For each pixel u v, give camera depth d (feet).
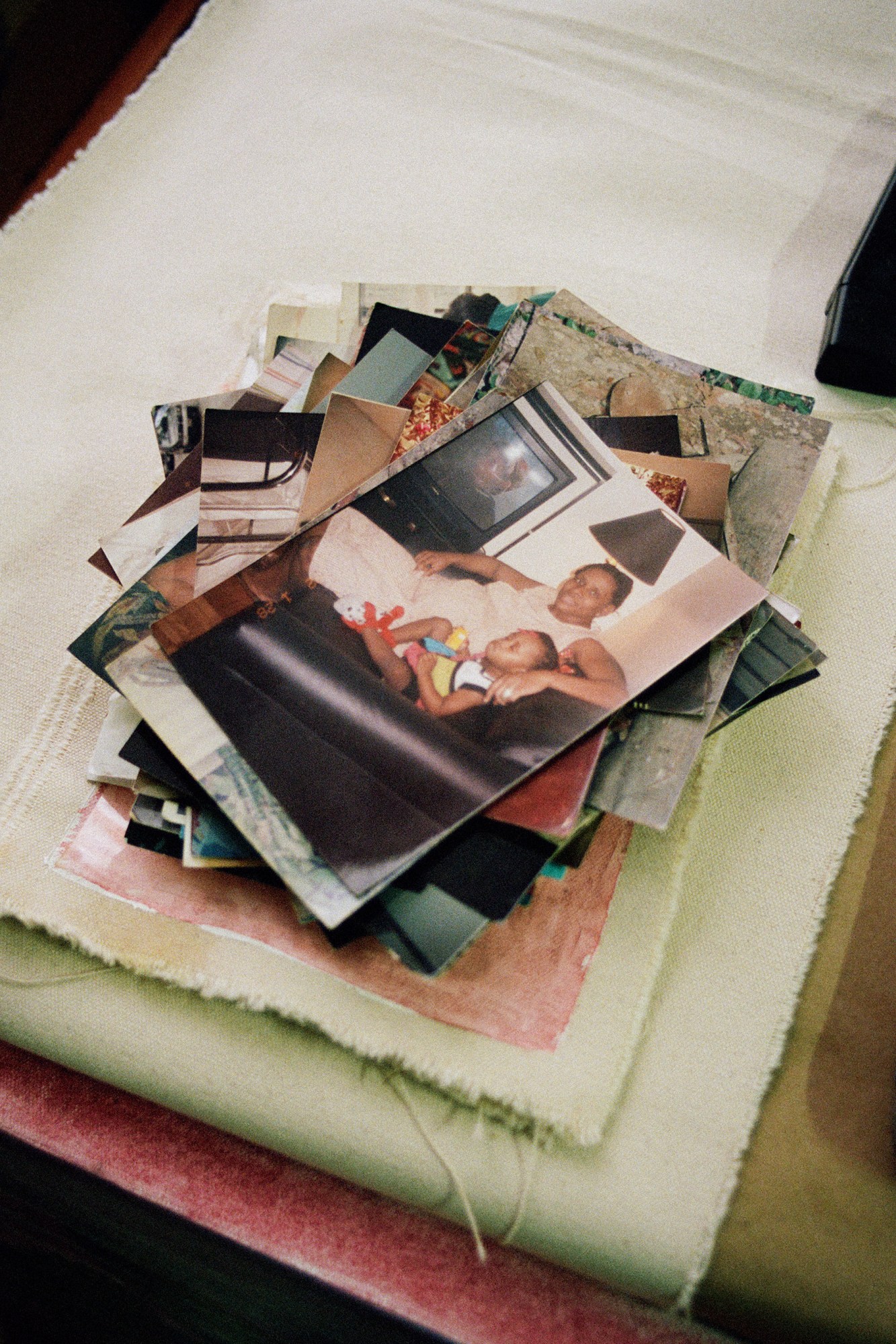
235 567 1.54
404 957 1.27
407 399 1.78
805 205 2.20
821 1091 1.35
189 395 2.18
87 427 2.16
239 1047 1.45
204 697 1.43
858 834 1.52
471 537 1.52
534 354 1.78
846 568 1.73
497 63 2.52
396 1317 1.33
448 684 1.40
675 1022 1.41
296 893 1.28
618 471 1.55
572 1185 1.32
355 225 2.35
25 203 2.58
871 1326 1.21
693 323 2.09
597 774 1.38
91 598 1.91
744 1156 1.32
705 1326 1.29
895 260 1.92
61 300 2.37
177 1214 1.43
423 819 1.30
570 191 2.31
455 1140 1.36
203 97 2.67
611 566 1.48
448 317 2.00
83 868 1.57
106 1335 1.61
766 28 2.40
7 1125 1.51
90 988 1.52
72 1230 1.53
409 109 2.52
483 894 1.29
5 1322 1.65
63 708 1.77
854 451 1.87
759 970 1.43
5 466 2.13
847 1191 1.28
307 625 1.46
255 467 1.62
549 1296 1.33
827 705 1.62
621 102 2.40
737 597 1.43
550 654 1.41
